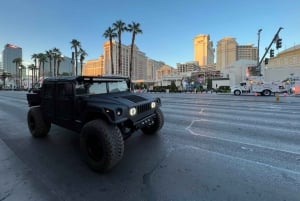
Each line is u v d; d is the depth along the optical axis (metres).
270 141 5.65
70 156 4.67
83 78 4.80
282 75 60.03
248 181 3.43
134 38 37.94
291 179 3.49
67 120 4.98
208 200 2.89
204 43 129.75
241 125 7.77
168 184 3.36
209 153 4.74
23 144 5.54
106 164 3.74
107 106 4.02
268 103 17.56
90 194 3.11
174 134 6.39
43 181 3.52
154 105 5.43
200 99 22.92
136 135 6.27
